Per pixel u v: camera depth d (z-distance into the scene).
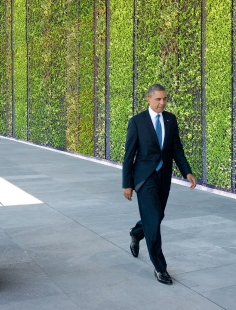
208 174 11.33
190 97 11.73
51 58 20.95
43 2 21.58
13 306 4.62
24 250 6.45
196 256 6.14
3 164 15.73
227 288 5.05
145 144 5.27
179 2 12.08
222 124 10.76
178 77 12.21
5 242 6.83
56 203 9.56
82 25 17.77
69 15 18.86
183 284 5.18
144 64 13.70
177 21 12.09
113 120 15.73
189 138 11.86
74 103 18.69
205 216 8.37
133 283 5.22
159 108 5.26
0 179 12.64
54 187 11.40
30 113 23.95
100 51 16.56
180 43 11.99
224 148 10.75
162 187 5.34
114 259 6.04
